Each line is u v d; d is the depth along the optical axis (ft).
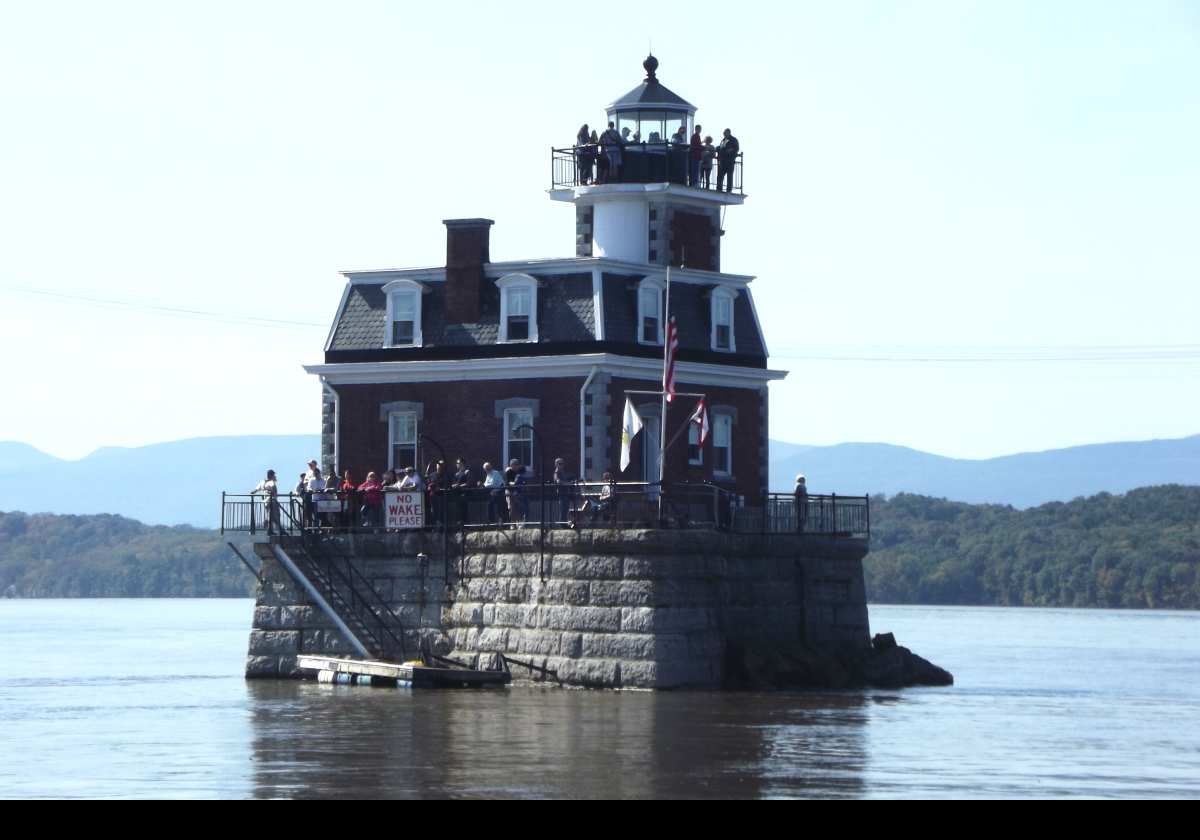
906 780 493.77
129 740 564.30
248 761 519.19
